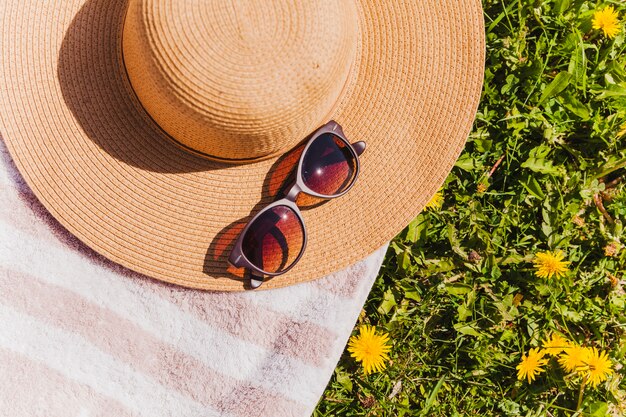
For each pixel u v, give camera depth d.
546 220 1.07
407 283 1.06
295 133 0.85
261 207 0.89
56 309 0.95
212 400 0.96
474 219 1.07
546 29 1.09
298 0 0.80
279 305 0.96
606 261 1.09
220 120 0.81
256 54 0.80
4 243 0.94
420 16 0.89
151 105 0.83
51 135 0.87
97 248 0.90
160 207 0.89
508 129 1.08
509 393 1.07
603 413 1.05
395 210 0.91
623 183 1.10
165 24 0.79
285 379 0.96
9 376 0.94
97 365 0.95
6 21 0.86
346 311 0.96
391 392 1.07
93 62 0.86
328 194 0.89
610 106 1.09
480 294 1.08
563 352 1.06
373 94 0.90
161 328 0.96
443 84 0.90
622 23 1.09
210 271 0.91
